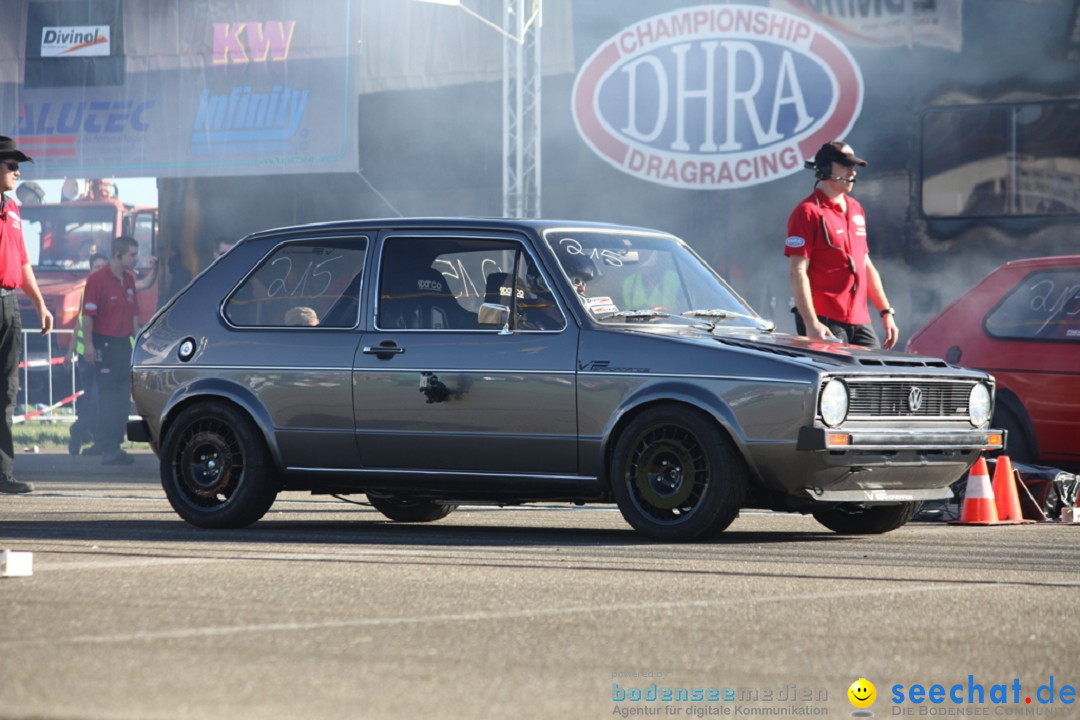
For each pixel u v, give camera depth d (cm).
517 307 2305
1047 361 3052
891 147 4659
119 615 1429
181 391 2483
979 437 2308
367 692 1079
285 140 5500
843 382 2145
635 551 2061
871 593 1633
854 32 4716
